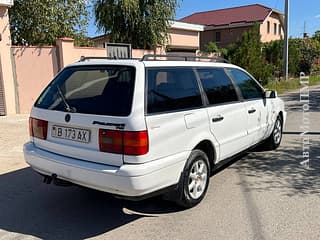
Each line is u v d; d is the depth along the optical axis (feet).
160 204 13.21
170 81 12.03
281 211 12.40
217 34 128.36
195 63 13.79
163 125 11.00
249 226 11.31
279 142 21.44
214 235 10.78
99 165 10.68
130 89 10.73
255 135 17.44
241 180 15.69
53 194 14.44
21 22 52.85
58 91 12.53
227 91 15.17
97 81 11.62
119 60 11.83
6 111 35.76
